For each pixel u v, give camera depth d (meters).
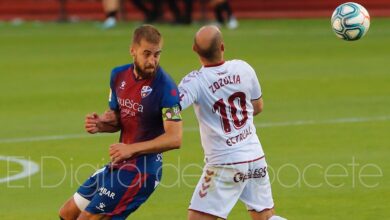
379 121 35.12
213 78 18.77
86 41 66.38
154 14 78.12
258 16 85.38
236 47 60.41
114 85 18.67
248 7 86.56
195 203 18.92
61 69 52.16
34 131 34.34
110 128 18.94
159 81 18.28
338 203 23.64
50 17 89.38
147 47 17.81
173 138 18.06
